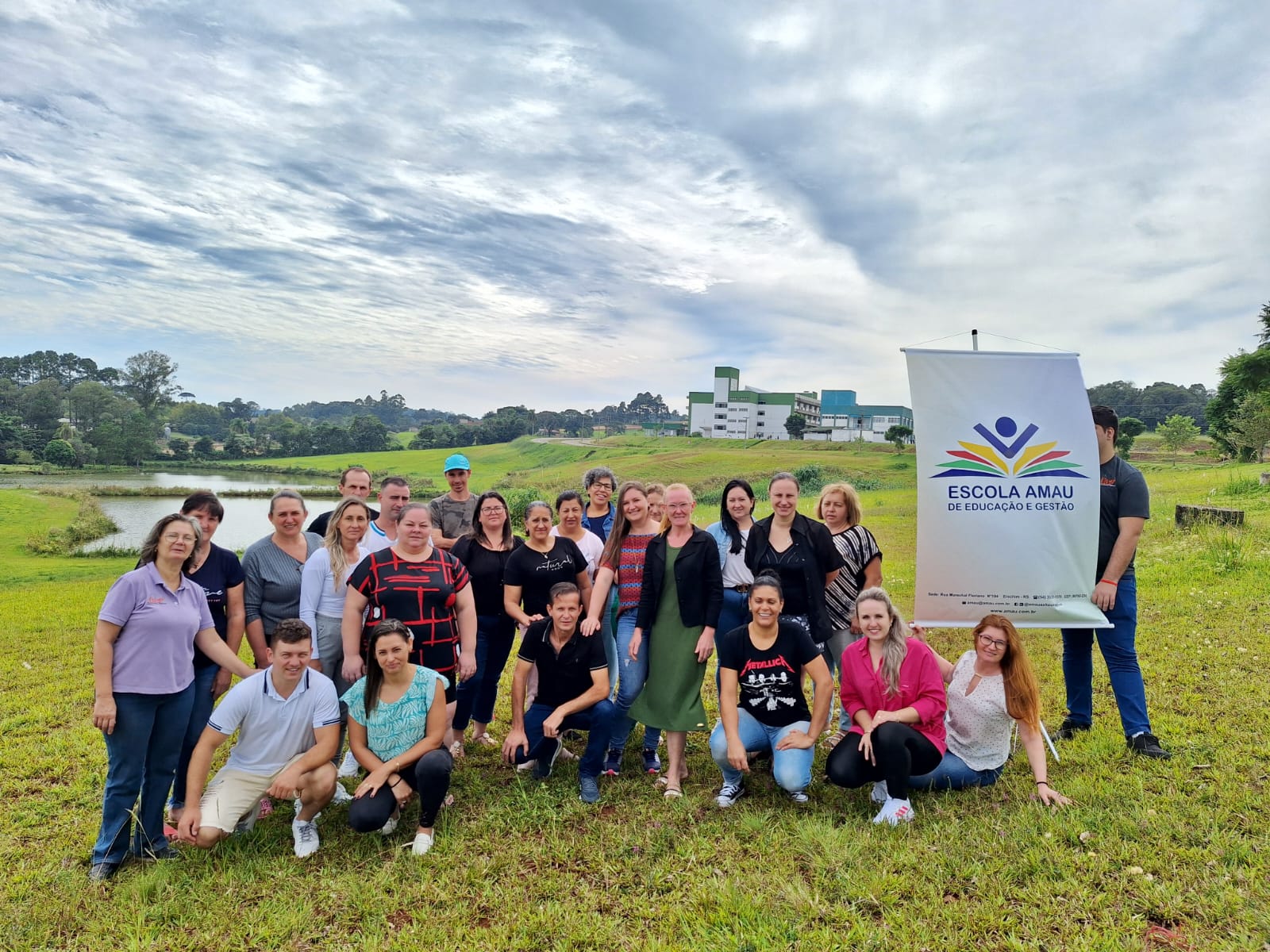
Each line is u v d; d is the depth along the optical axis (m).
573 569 5.33
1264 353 47.00
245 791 4.14
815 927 3.30
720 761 4.55
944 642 8.15
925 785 4.47
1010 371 5.05
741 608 5.24
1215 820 3.84
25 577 18.80
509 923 3.42
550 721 4.61
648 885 3.70
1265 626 7.17
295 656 4.08
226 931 3.45
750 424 115.00
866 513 22.11
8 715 6.48
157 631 3.89
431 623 4.58
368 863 4.00
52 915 3.54
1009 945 3.08
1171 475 30.42
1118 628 4.93
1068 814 3.99
